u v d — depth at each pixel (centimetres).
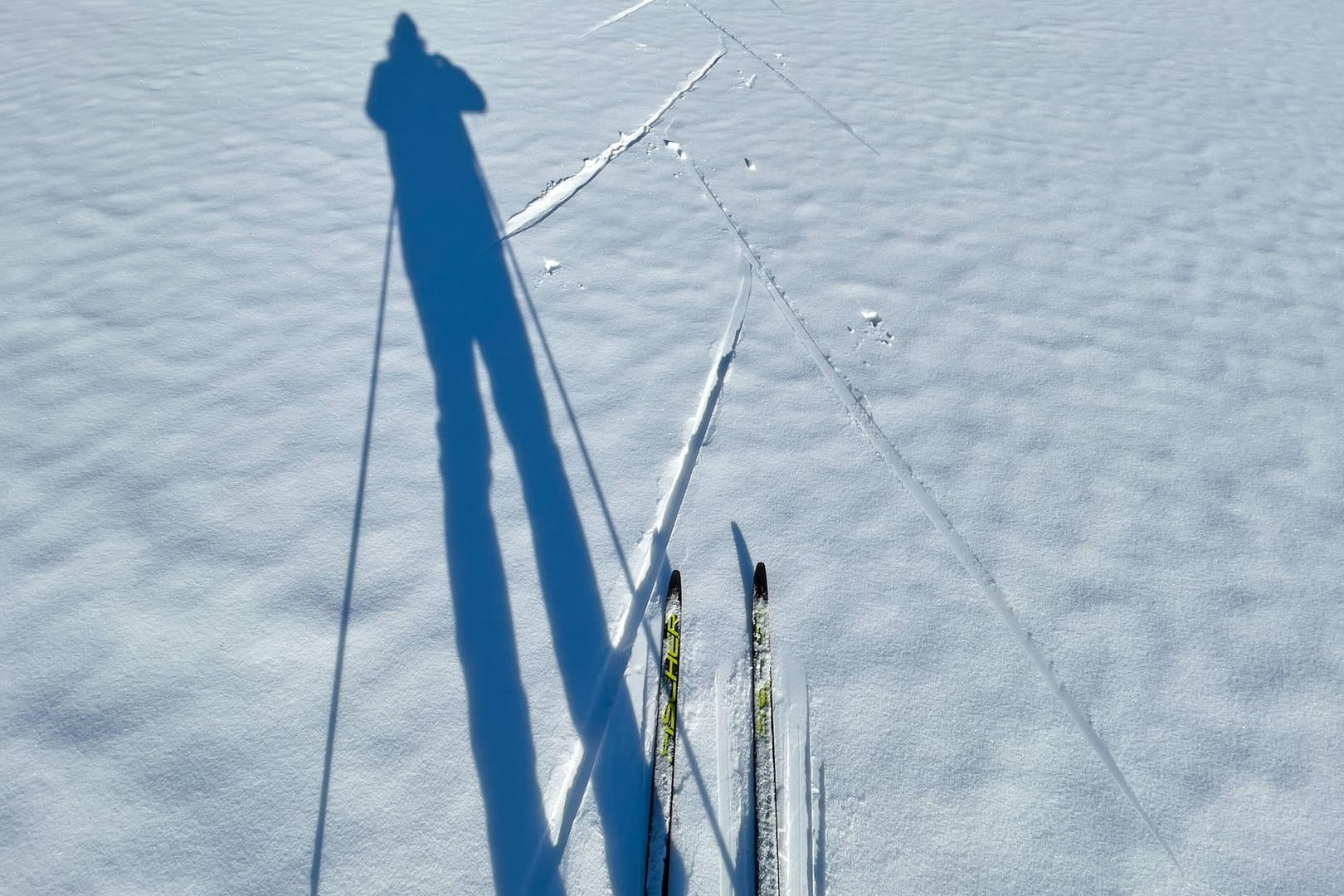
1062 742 214
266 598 238
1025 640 238
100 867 183
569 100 580
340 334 346
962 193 477
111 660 221
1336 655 234
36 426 292
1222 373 340
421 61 631
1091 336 361
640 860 194
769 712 219
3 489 267
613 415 313
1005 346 354
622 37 712
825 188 479
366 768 203
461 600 242
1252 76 667
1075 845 195
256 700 214
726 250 419
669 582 252
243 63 612
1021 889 188
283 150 488
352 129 516
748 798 204
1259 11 850
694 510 274
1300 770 209
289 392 314
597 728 217
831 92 615
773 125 557
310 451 288
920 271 405
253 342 339
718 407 318
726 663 231
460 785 202
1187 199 476
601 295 380
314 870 185
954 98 610
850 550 262
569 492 279
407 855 189
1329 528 272
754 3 828
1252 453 300
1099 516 275
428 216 433
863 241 429
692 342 354
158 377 318
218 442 290
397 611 238
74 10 724
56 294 362
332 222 423
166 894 179
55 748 201
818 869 192
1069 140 546
